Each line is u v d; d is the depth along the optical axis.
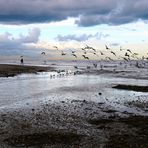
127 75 108.62
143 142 22.80
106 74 115.75
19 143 22.50
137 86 64.62
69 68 169.12
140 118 31.48
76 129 26.86
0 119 30.16
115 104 41.28
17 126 27.47
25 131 25.77
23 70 121.81
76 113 34.12
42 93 52.72
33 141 22.98
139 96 50.22
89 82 78.62
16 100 43.56
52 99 45.19
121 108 38.28
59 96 48.91
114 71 136.38
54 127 27.38
